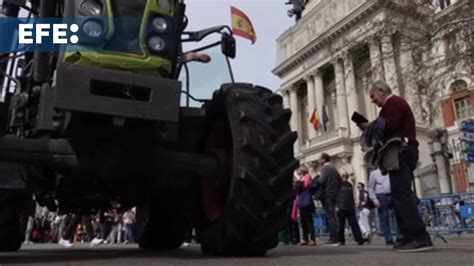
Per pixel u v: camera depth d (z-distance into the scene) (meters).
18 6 3.64
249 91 3.74
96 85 2.96
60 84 2.84
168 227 5.38
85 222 13.10
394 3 14.52
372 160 4.85
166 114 3.04
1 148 3.18
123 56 3.15
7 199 4.78
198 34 4.44
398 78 14.64
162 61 3.27
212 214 3.87
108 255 4.34
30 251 6.13
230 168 3.61
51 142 3.27
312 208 9.49
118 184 3.83
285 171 3.42
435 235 10.43
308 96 51.41
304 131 54.38
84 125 3.10
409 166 4.62
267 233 3.37
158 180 3.84
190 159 3.61
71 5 3.17
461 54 13.04
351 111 41.62
